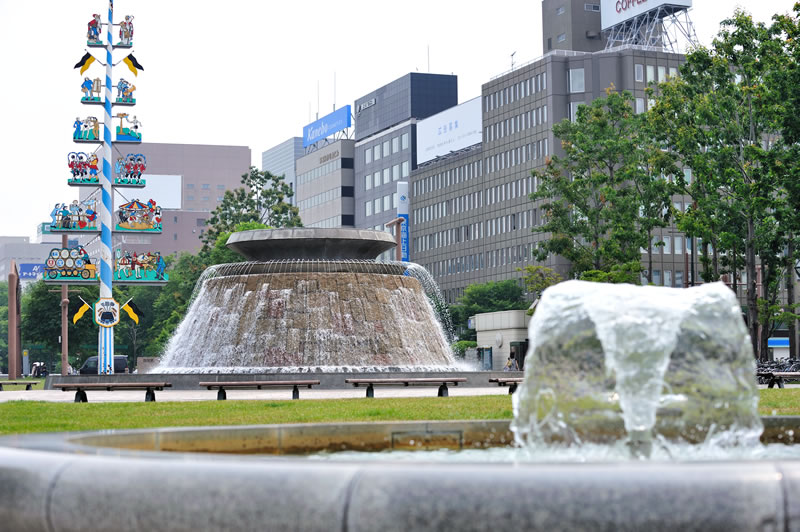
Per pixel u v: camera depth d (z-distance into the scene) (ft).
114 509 19.34
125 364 252.21
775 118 178.60
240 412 75.92
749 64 187.73
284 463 18.88
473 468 17.78
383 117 561.02
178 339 137.59
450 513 17.33
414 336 134.31
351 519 17.66
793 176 164.45
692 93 197.47
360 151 560.20
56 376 137.69
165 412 78.28
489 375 123.03
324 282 132.16
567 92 391.45
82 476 19.97
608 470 17.51
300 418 67.10
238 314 131.95
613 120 246.06
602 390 30.37
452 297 465.47
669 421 30.60
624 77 381.81
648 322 29.76
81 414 77.61
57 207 175.63
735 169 189.37
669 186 223.10
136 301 450.30
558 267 388.57
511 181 419.54
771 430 37.45
